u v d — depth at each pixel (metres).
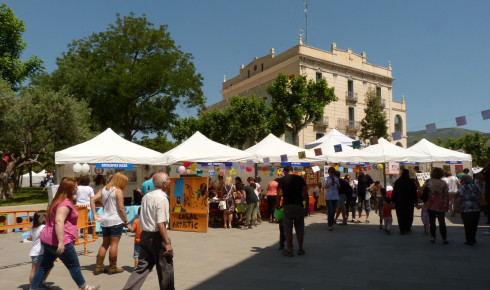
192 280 5.12
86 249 7.57
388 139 36.75
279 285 4.81
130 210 10.19
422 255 6.55
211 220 11.18
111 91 25.94
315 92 30.03
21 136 18.97
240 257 6.62
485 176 8.65
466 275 5.18
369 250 7.09
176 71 28.69
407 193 9.02
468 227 7.42
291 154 13.41
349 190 11.02
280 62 39.88
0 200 18.09
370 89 39.34
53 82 26.38
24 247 8.11
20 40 25.34
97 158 11.23
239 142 35.97
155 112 27.75
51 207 4.36
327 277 5.16
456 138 61.28
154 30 28.58
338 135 19.98
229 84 50.47
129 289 3.95
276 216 7.00
